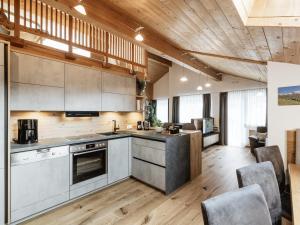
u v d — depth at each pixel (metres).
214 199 1.02
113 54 4.05
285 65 2.95
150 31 3.13
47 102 2.83
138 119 4.72
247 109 7.29
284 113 2.95
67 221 2.43
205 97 8.38
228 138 7.71
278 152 2.38
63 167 2.73
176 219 2.47
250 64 3.89
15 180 2.27
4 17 2.46
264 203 1.16
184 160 3.55
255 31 2.04
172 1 1.92
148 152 3.41
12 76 2.49
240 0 1.70
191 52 4.09
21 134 2.57
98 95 3.53
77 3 2.04
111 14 2.50
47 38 2.87
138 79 4.44
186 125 5.73
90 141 3.07
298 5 1.70
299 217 1.12
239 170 1.54
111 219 2.47
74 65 3.18
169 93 9.74
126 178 3.76
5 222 2.21
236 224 1.01
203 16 2.05
